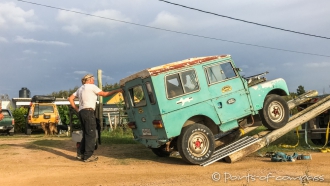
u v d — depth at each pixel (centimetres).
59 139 1467
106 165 799
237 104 839
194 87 797
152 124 802
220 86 826
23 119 2616
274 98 900
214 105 812
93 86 852
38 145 1202
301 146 1047
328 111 1071
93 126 846
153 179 643
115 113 2359
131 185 601
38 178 660
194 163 778
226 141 922
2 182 631
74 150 1058
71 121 1017
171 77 777
